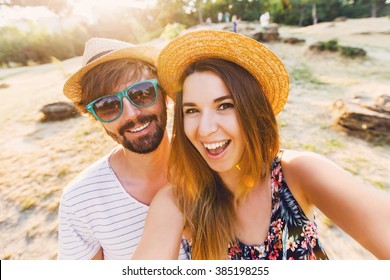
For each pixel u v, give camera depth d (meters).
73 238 0.54
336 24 7.79
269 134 0.48
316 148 1.59
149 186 0.56
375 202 0.36
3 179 1.66
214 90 0.42
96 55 0.56
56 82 4.07
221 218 0.49
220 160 0.45
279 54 4.04
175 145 0.50
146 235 0.45
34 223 1.27
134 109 0.54
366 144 1.60
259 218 0.47
